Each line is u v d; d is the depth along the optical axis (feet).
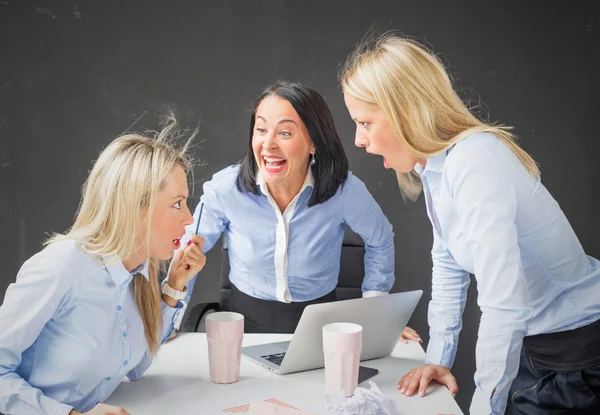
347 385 4.60
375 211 7.48
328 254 7.43
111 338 4.41
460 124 4.67
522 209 4.48
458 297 5.40
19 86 9.60
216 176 7.43
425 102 4.58
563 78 9.60
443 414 4.35
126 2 9.60
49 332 4.29
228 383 4.87
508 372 4.26
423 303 9.87
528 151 9.70
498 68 9.62
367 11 9.60
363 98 4.74
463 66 9.63
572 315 4.74
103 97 9.66
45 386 4.31
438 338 5.39
